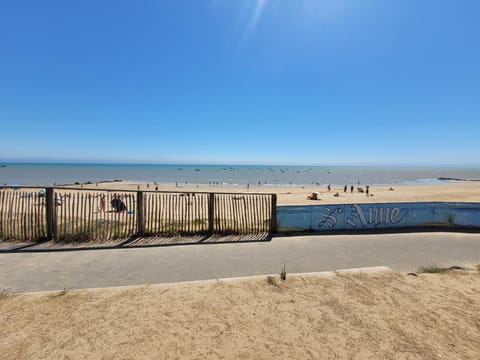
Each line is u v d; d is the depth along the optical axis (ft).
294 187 158.40
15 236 21.79
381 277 14.70
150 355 8.34
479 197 87.97
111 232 23.62
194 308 11.19
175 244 21.62
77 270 16.02
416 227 28.35
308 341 9.12
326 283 13.84
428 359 8.31
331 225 26.96
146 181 209.87
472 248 21.45
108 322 10.07
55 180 203.62
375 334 9.52
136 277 15.11
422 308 11.28
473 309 11.21
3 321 10.05
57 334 9.29
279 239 23.63
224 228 25.93
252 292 12.77
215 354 8.45
